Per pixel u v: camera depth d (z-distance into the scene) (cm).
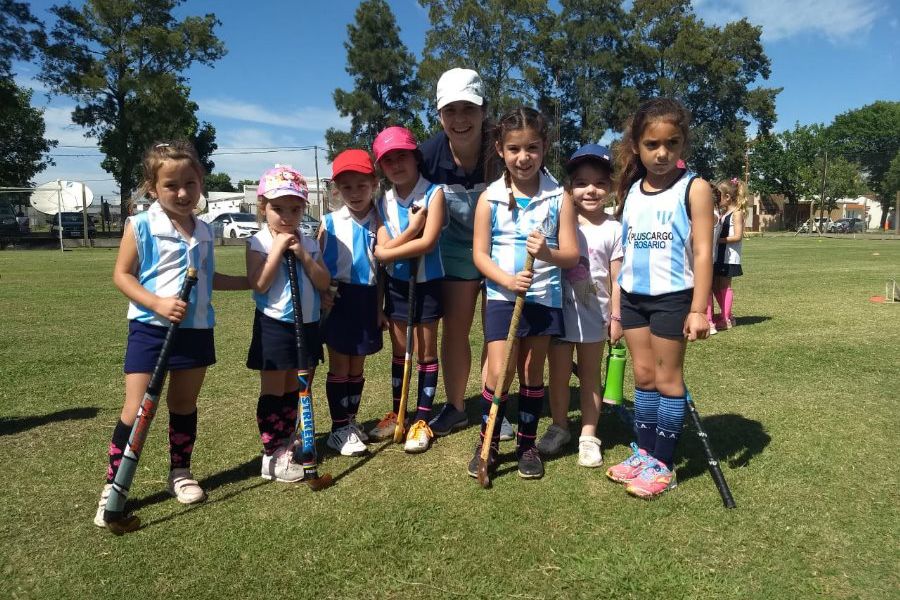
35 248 2330
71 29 3050
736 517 257
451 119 331
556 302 305
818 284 1037
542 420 386
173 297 262
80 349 564
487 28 4056
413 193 340
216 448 335
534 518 257
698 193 274
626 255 296
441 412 367
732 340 593
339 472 305
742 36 4284
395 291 354
